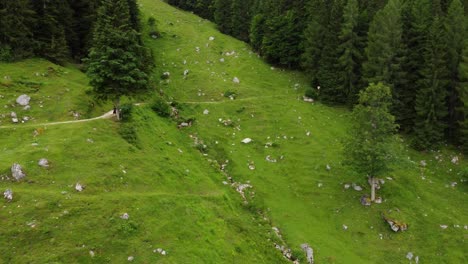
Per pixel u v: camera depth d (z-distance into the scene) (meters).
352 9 74.88
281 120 69.69
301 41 89.06
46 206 33.59
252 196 52.53
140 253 32.69
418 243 46.88
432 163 60.50
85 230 32.75
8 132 44.66
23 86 55.97
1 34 61.84
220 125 67.69
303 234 47.19
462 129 60.72
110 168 41.94
